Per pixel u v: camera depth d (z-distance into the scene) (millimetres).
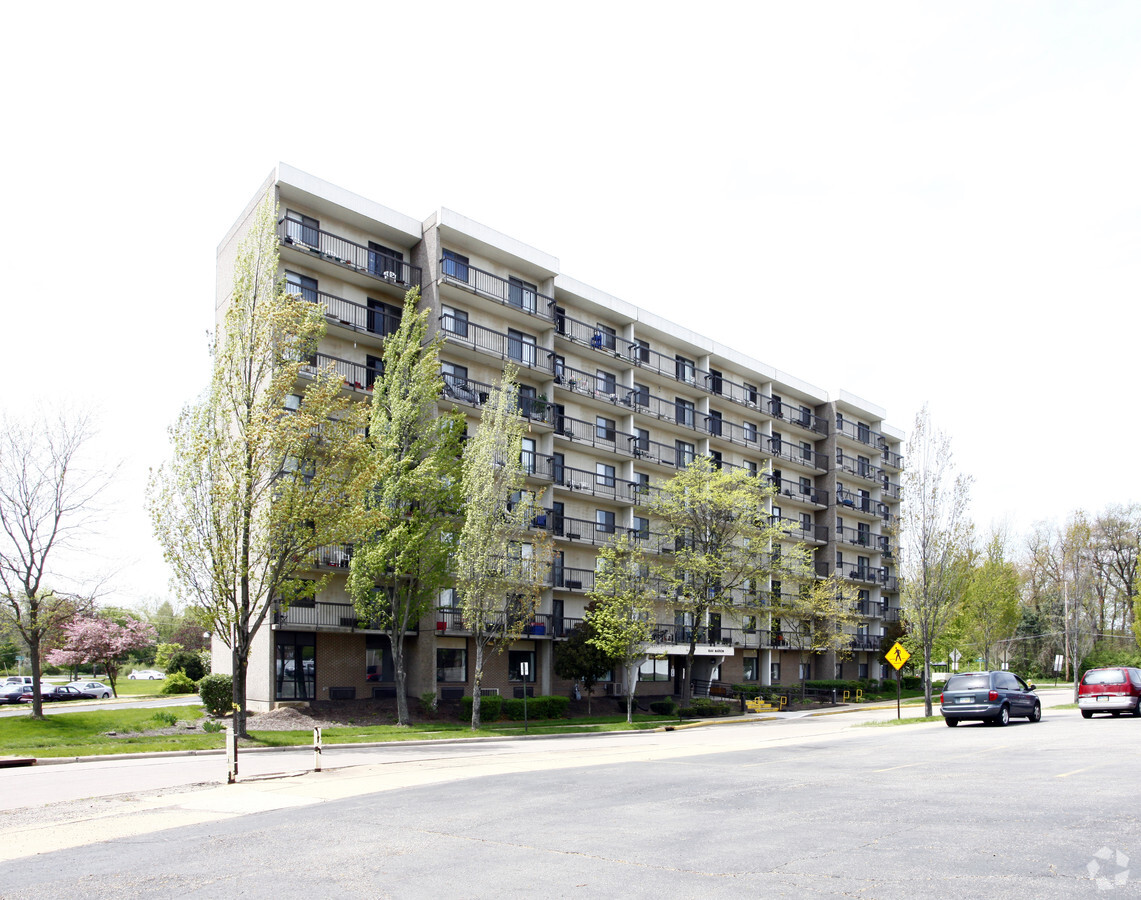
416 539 29328
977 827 9359
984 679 28344
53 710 36031
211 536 24750
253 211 34781
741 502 41375
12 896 7387
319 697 32188
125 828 10805
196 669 50312
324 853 8852
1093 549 73750
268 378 30219
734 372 55188
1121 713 30875
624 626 35188
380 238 36969
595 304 44406
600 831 9805
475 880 7555
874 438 66875
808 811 10914
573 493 42188
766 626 51906
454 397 36688
